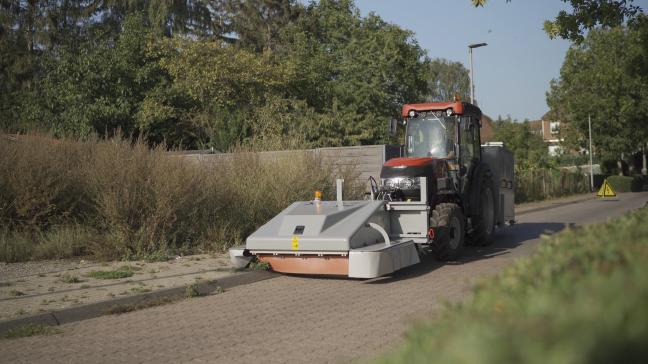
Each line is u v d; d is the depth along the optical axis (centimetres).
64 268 1012
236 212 1277
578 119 4834
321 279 975
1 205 1121
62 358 584
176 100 2806
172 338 646
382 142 2908
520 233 1653
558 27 1376
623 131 4678
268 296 856
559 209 2605
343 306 775
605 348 158
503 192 1472
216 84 2656
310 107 2792
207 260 1091
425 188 1047
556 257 278
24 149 1170
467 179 1250
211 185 1261
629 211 494
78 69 2653
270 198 1343
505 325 182
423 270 1032
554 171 3825
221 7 4156
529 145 4759
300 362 543
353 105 2911
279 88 2736
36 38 3638
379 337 616
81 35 3709
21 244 1082
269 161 1436
